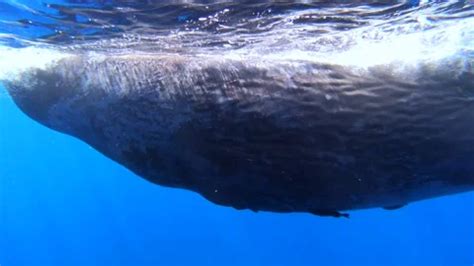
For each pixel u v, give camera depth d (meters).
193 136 5.33
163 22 7.69
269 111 4.93
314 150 4.86
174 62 5.69
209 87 5.20
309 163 4.93
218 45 8.69
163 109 5.45
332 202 5.36
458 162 4.68
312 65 4.96
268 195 5.49
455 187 5.05
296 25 7.77
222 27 7.86
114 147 6.40
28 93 6.97
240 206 5.95
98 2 6.96
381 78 4.78
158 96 5.46
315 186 5.13
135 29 8.06
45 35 8.64
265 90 4.98
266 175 5.18
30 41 8.97
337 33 8.13
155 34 8.27
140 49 8.98
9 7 7.24
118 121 5.97
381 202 5.38
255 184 5.37
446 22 7.53
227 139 5.15
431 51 5.28
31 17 7.73
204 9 7.14
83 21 7.82
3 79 7.30
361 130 4.73
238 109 5.02
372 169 4.85
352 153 4.79
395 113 4.67
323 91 4.82
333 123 4.77
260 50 8.41
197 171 5.64
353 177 4.95
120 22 7.75
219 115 5.13
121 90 5.80
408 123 4.64
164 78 5.51
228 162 5.27
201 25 7.82
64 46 9.11
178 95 5.34
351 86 4.81
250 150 5.07
